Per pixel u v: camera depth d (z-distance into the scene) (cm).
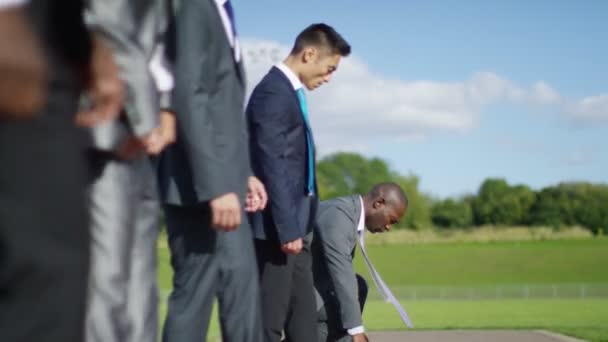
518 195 15288
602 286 6581
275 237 627
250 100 636
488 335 1214
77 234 271
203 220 472
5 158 263
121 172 373
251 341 482
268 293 639
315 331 671
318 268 760
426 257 11062
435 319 2256
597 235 14462
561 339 1162
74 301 268
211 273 476
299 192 634
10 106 266
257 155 623
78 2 304
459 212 15475
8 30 276
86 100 334
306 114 640
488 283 9356
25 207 262
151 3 399
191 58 444
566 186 15162
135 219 381
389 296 759
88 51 310
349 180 16538
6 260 261
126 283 372
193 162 444
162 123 438
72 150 275
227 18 474
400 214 760
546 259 10894
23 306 262
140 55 374
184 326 473
